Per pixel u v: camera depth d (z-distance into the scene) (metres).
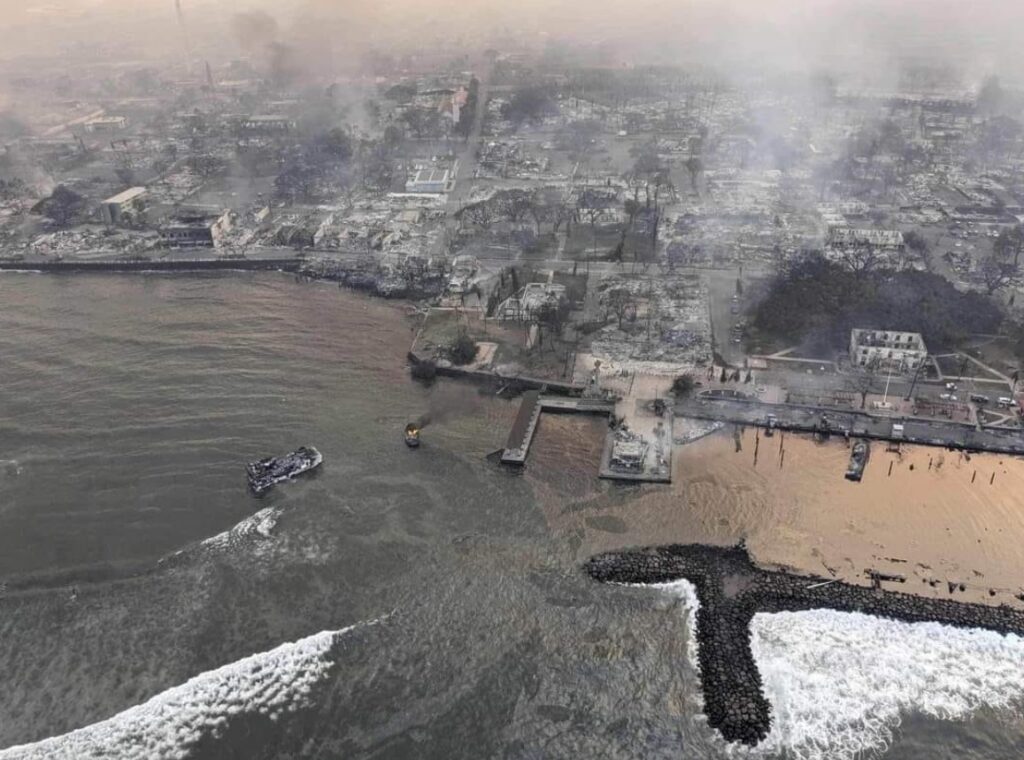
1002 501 160.25
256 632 136.62
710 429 183.88
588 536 154.75
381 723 120.50
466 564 149.00
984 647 130.25
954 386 193.88
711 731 118.00
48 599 144.25
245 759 116.19
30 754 117.38
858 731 117.94
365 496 167.25
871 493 163.25
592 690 124.75
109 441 187.75
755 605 137.88
